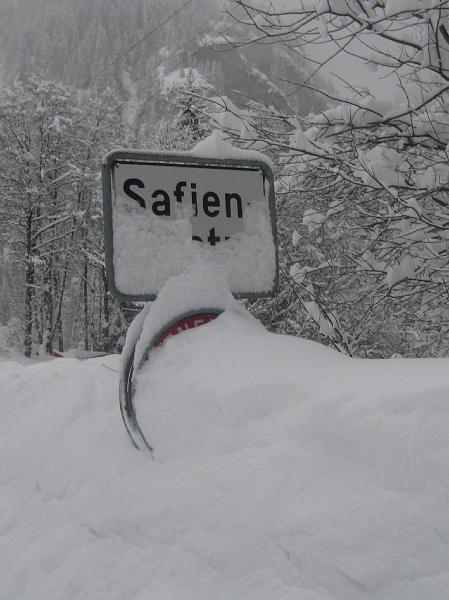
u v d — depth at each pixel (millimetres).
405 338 6777
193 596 1885
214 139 3188
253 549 1897
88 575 2256
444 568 1653
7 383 4391
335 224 5582
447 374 2146
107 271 2934
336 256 5961
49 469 3154
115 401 3523
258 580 1819
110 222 2959
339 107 5508
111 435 3045
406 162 5609
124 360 2779
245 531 1954
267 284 3215
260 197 3264
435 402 1959
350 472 1931
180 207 3092
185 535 2098
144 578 2084
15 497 3162
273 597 1752
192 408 2531
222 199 3182
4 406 4125
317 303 5664
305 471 1993
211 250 3135
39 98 36812
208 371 2650
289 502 1929
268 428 2229
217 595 1851
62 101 36844
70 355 32469
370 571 1669
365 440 1962
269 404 2320
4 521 2994
